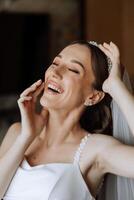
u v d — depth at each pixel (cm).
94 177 171
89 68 168
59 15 536
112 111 177
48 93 168
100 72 169
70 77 167
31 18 531
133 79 503
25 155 178
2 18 527
